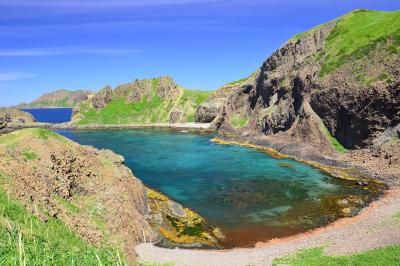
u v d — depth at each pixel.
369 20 122.12
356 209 60.28
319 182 77.00
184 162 101.06
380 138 88.75
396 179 73.38
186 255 44.75
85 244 35.38
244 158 104.19
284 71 140.62
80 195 48.62
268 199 67.25
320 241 46.81
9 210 30.39
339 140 100.94
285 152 107.12
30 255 21.02
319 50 127.62
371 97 92.19
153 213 60.19
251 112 161.75
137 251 45.41
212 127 181.62
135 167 96.06
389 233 43.16
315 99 110.44
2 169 38.50
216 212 61.41
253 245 48.91
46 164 46.16
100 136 173.62
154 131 190.00
